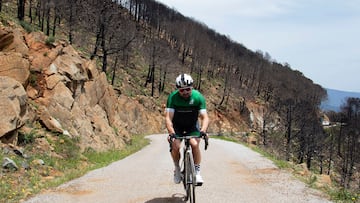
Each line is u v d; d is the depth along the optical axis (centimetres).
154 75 8525
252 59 17300
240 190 771
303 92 15325
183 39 13462
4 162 873
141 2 13812
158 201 671
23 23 1894
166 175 958
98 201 679
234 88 11212
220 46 16662
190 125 617
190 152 592
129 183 845
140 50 9238
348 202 674
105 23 5394
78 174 959
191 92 591
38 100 1412
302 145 7412
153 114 6200
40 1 6856
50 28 6981
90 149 1449
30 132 1157
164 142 2844
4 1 6812
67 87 1634
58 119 1423
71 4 6494
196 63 12256
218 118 9112
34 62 1512
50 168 1012
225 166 1184
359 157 8488
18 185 782
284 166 1202
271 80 14350
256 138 6681
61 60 1672
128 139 2262
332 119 13450
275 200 680
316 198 696
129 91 6469
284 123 8175
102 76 2166
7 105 1048
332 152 8562
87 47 6800
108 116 2170
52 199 682
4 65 1270
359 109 11419
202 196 713
